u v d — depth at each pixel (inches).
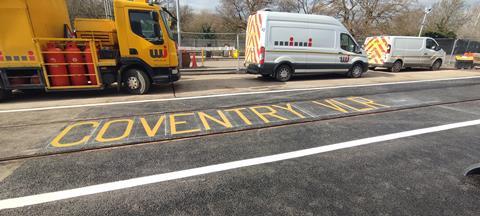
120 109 220.7
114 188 107.7
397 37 524.1
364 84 369.4
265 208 96.8
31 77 248.5
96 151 140.2
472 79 440.1
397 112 223.3
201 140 156.5
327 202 100.7
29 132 166.1
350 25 1015.6
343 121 196.4
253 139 159.5
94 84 269.4
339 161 133.7
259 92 298.8
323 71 408.8
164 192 105.7
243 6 1343.5
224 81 382.3
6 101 252.1
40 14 246.7
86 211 93.8
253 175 119.3
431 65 577.3
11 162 128.1
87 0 957.8
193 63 526.9
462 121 201.2
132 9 260.8
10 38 232.1
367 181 115.6
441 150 148.6
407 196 105.0
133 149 143.0
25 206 96.0
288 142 155.8
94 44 259.3
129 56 270.7
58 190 105.7
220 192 106.3
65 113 208.8
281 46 371.2
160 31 275.7
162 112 212.1
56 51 248.4
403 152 145.4
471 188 111.0
